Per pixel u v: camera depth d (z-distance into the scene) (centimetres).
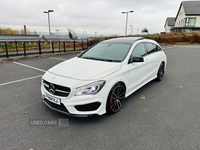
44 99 302
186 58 974
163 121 279
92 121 279
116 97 299
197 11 3472
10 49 990
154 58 441
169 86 463
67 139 231
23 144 220
